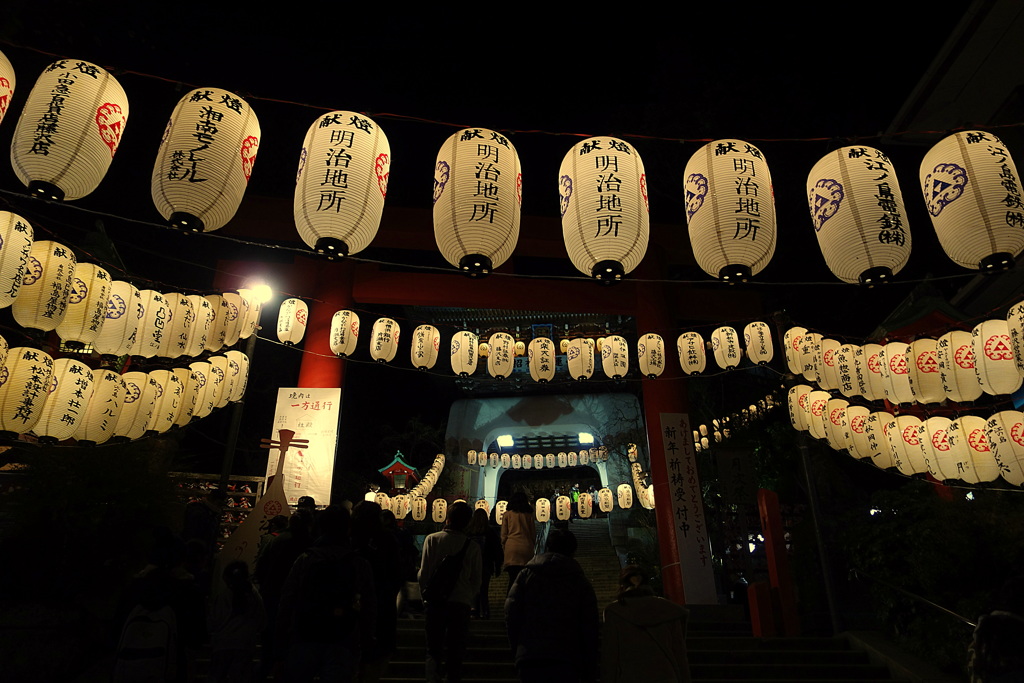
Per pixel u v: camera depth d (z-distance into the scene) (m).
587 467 29.34
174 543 4.34
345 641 3.78
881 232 5.08
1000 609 3.29
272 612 5.35
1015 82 11.55
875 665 7.66
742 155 5.58
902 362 9.13
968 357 8.10
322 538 4.09
